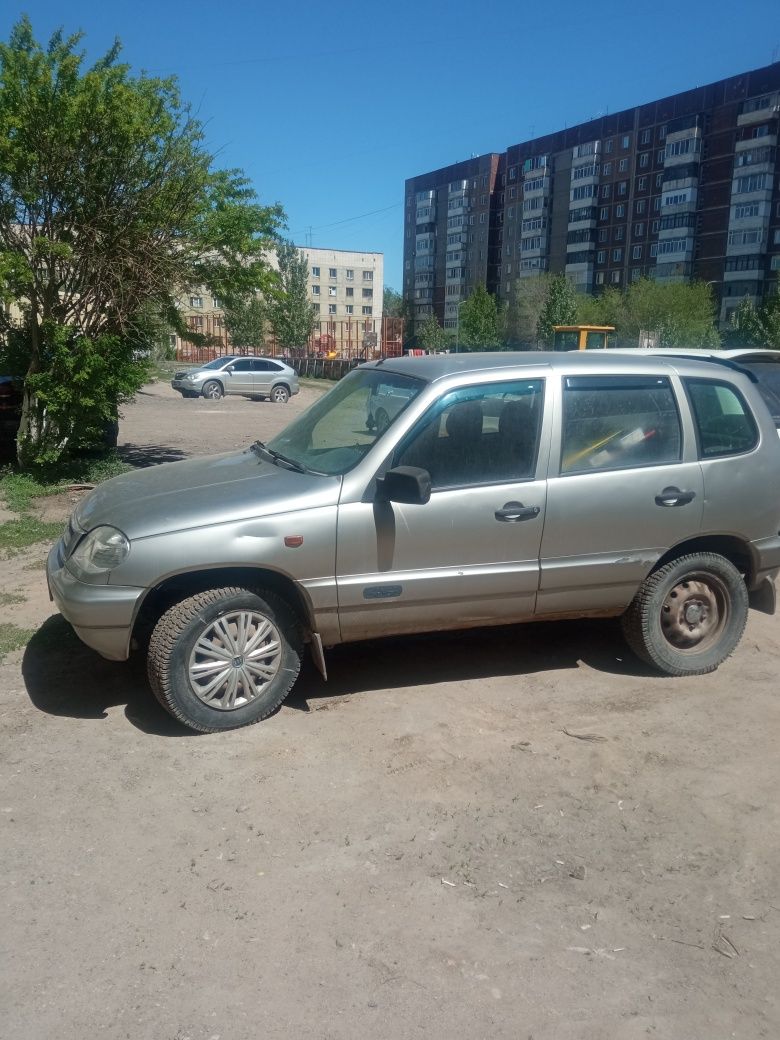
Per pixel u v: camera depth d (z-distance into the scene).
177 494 4.37
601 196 92.94
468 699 4.70
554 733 4.34
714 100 80.31
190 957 2.77
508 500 4.45
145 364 11.22
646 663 5.08
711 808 3.70
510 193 104.75
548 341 73.50
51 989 2.62
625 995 2.65
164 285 10.60
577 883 3.19
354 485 4.27
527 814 3.62
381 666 5.13
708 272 82.38
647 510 4.68
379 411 4.64
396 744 4.18
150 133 10.00
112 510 4.30
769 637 5.77
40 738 4.20
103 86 10.09
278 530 4.14
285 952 2.80
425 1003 2.60
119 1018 2.52
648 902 3.09
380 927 2.93
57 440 10.91
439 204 118.00
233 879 3.17
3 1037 2.43
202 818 3.55
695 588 4.99
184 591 4.25
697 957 2.83
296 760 4.02
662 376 4.80
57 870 3.20
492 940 2.88
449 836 3.46
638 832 3.52
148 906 3.01
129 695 4.68
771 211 77.06
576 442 4.61
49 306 10.36
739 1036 2.50
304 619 4.39
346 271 123.81
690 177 81.81
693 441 4.80
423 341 98.50
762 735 4.36
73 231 10.30
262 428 19.86
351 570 4.27
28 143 9.63
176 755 4.05
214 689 4.20
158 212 10.41
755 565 5.05
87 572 4.09
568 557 4.60
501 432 4.49
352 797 3.72
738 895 3.14
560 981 2.70
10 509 9.36
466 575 4.43
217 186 10.95
